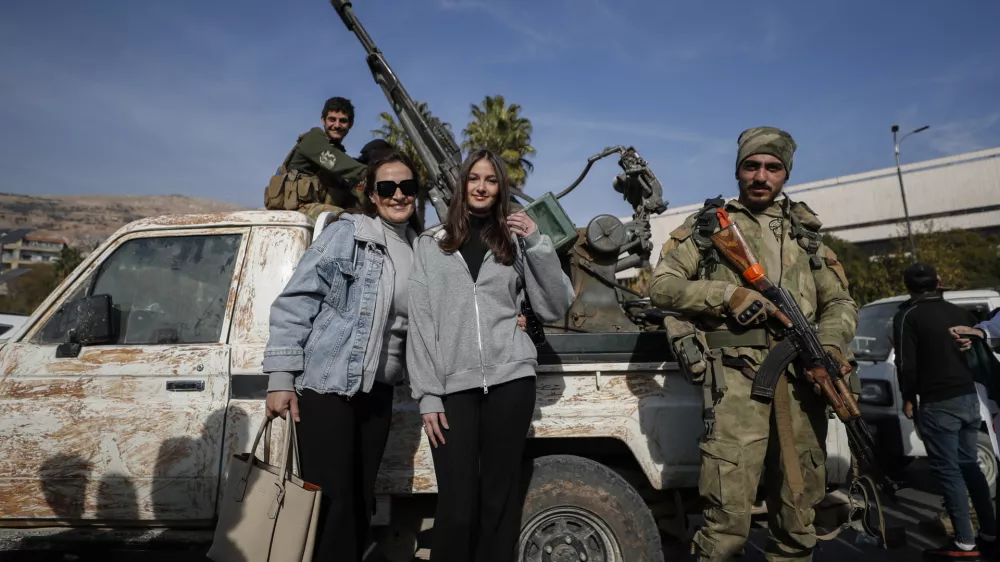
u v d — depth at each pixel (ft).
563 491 8.68
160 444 8.86
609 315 10.87
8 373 9.14
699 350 8.15
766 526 9.77
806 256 8.82
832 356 8.18
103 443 8.89
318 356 7.66
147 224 9.78
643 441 9.04
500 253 7.82
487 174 7.91
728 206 9.19
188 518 8.81
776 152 8.76
